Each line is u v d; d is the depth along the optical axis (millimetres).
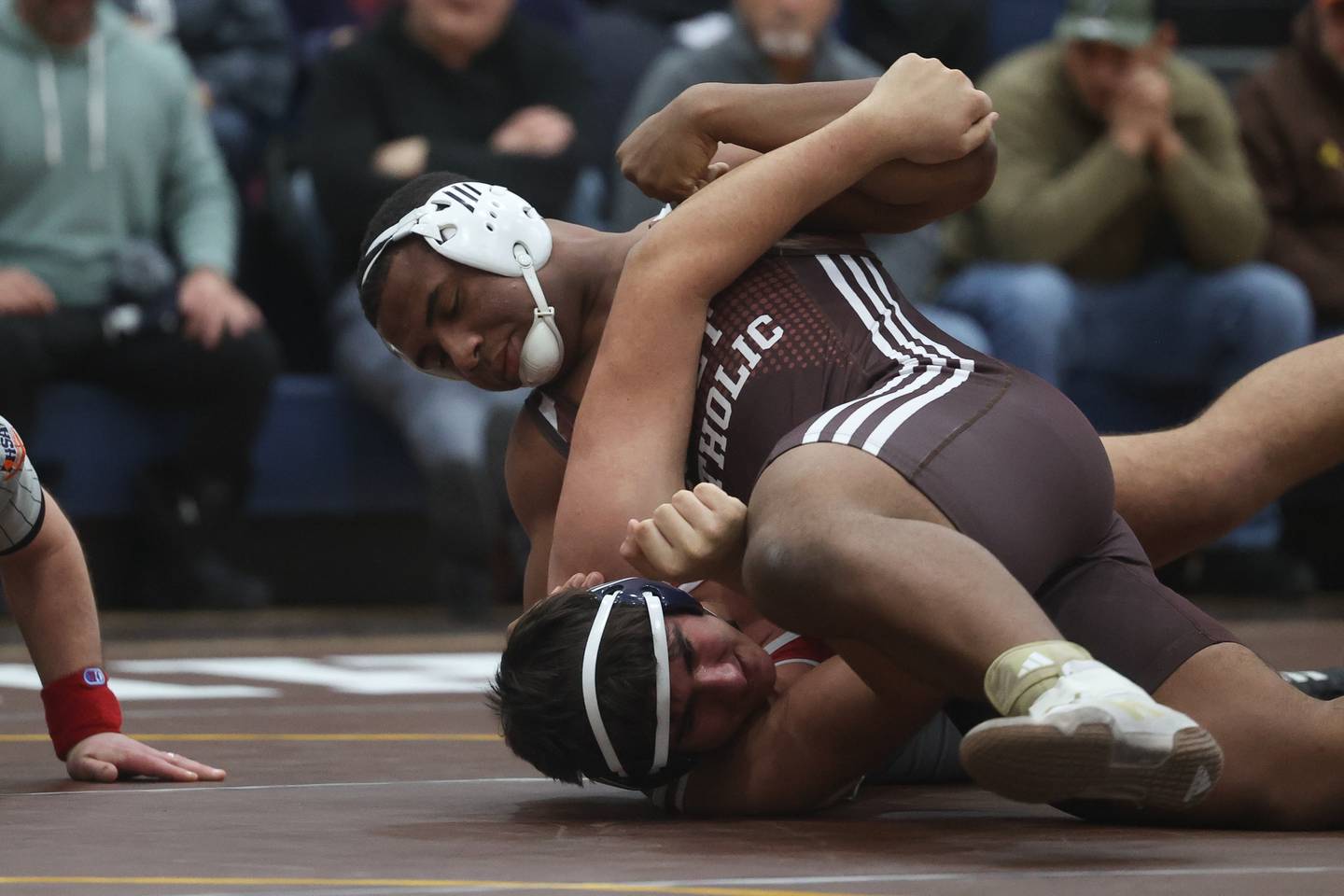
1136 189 22453
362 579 24156
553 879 6574
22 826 7953
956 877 6547
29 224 21438
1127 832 7766
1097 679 6578
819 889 6332
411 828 7918
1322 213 23984
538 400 9398
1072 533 8023
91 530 22297
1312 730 7730
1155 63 22359
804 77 21812
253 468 22734
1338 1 23406
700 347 8828
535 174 22062
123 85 21812
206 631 20234
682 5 26875
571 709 7965
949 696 7809
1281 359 9852
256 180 24406
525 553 22938
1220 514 9570
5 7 21375
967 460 7641
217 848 7340
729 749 8281
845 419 7793
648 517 8398
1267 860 6965
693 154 9258
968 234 23047
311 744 11422
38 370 21000
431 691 14766
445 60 22594
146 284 21562
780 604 7293
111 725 9656
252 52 24625
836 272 9023
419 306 9133
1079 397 23844
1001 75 23094
